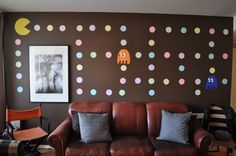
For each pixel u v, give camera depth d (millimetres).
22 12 3330
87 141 2682
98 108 3139
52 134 2512
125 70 3387
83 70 3383
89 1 2818
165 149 2531
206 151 2561
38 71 3361
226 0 2707
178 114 2881
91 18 3350
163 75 3396
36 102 3398
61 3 2918
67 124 2875
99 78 3395
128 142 2709
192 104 3422
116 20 3352
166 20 3359
